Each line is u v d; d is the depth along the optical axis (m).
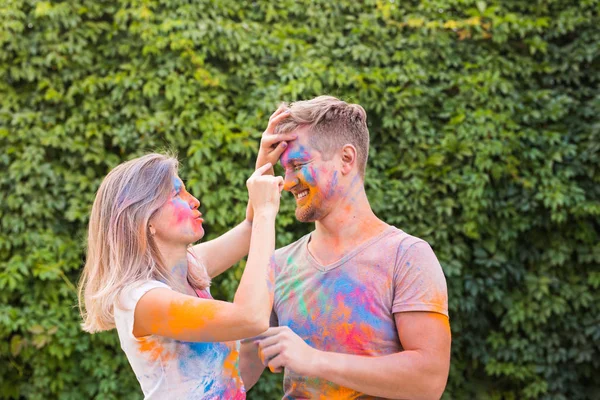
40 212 4.22
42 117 4.34
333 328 1.74
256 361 1.97
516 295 4.64
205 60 4.55
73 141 4.31
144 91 4.27
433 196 4.53
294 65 4.47
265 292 1.60
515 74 4.80
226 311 1.57
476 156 4.43
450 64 4.77
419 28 4.73
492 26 4.77
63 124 4.40
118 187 1.71
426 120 4.62
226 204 4.28
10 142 4.26
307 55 4.54
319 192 1.78
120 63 4.49
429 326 1.65
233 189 4.30
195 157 4.17
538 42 4.81
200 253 2.04
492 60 4.78
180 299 1.60
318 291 1.79
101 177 4.43
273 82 4.49
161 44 4.29
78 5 4.38
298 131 1.80
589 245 4.66
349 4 4.74
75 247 4.30
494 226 4.58
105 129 4.33
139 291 1.62
